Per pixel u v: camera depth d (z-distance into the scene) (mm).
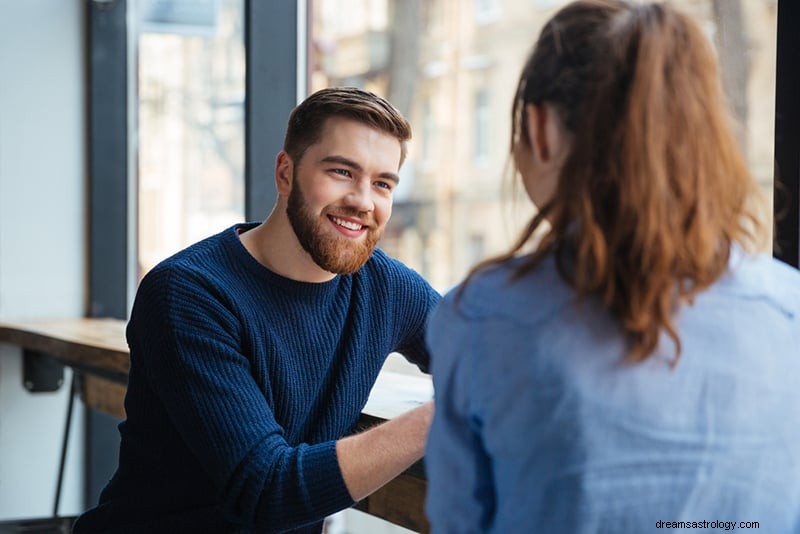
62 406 3596
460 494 972
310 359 1604
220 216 3424
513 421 920
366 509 1768
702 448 920
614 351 914
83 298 3674
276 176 1608
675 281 929
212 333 1492
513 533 932
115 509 1660
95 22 3613
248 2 2936
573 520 900
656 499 911
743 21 1669
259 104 2949
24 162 3566
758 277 985
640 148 896
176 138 3562
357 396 1670
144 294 1544
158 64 3598
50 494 3594
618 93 915
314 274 1599
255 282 1579
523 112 993
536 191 999
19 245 3570
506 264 979
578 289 918
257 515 1407
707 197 914
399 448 1376
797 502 968
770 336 961
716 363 933
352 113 1536
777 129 1585
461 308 979
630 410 907
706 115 921
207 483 1576
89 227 3668
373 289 1695
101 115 3641
